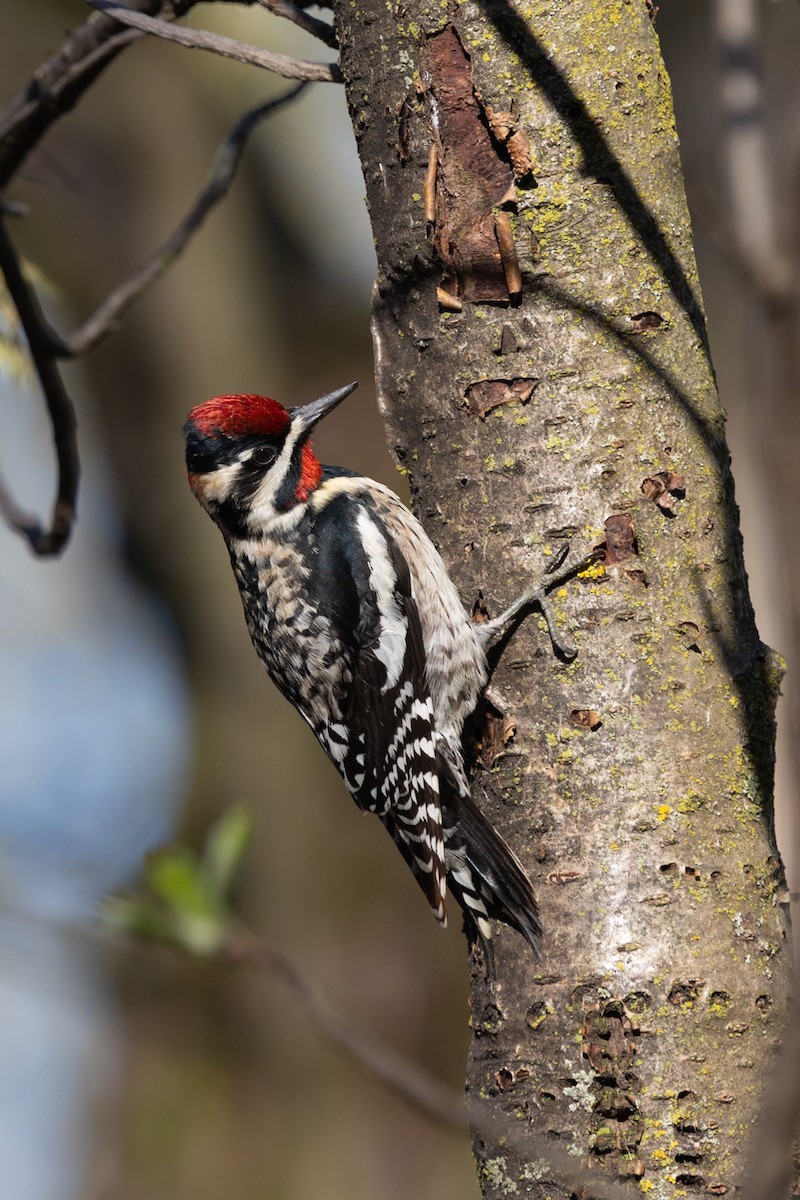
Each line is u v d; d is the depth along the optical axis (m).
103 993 21.64
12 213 8.56
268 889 21.17
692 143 16.14
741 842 6.66
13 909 10.64
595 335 6.96
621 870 6.62
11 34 21.94
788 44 14.88
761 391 4.25
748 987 6.46
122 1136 20.67
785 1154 3.70
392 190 7.26
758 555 12.48
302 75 7.61
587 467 6.96
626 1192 6.25
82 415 24.84
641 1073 6.36
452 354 7.20
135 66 23.95
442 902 8.25
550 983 6.60
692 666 6.82
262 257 24.89
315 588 9.35
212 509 9.91
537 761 6.92
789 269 4.26
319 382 24.38
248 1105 20.48
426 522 7.47
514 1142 6.49
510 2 6.92
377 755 9.03
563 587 6.95
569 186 6.92
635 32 7.04
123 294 8.89
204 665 23.36
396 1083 7.02
